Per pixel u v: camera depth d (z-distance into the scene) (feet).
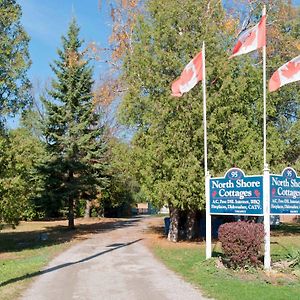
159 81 62.23
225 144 61.87
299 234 82.94
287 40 80.38
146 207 250.37
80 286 32.86
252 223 39.42
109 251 55.26
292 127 78.38
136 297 29.01
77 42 101.76
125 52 79.61
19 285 33.37
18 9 64.80
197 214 72.02
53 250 58.13
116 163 76.28
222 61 61.77
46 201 95.61
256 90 68.33
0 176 60.90
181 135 59.41
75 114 100.22
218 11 66.59
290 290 30.76
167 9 63.72
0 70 61.93
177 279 35.40
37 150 89.81
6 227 103.24
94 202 137.39
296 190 40.98
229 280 34.22
